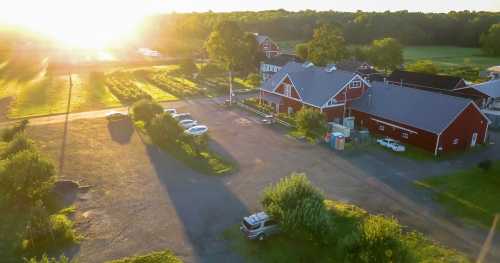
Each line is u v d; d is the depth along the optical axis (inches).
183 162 1496.1
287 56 3838.6
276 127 1967.3
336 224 1064.8
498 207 1178.6
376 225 815.1
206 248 969.5
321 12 7869.1
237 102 2456.9
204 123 2031.3
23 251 944.3
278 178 1369.3
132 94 2566.4
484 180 1365.7
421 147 1668.3
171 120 1708.9
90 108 2305.6
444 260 922.7
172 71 3609.7
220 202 1195.3
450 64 4308.6
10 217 1087.0
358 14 7140.8
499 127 2044.8
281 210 975.0
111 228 1052.5
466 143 1690.5
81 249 960.3
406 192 1268.5
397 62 3754.9
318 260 919.0
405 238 1007.0
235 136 1823.3
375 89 2015.3
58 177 1353.3
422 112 1708.9
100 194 1242.6
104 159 1525.6
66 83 2989.7
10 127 1788.9
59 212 1127.0
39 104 2381.9
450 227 1067.9
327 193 1256.2
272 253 948.6
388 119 1797.5
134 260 918.4
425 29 6299.2
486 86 2460.6
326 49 3727.9
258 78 3132.4
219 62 4092.0
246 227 997.2
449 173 1423.5
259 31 6692.9
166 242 992.2
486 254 949.8
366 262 776.9
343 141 1635.1
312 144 1708.9
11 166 1136.2
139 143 1707.7
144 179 1352.1
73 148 1642.5
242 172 1419.8
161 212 1135.0
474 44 6018.7
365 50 4109.3
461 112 1612.9
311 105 2006.6
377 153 1614.2
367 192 1266.0
